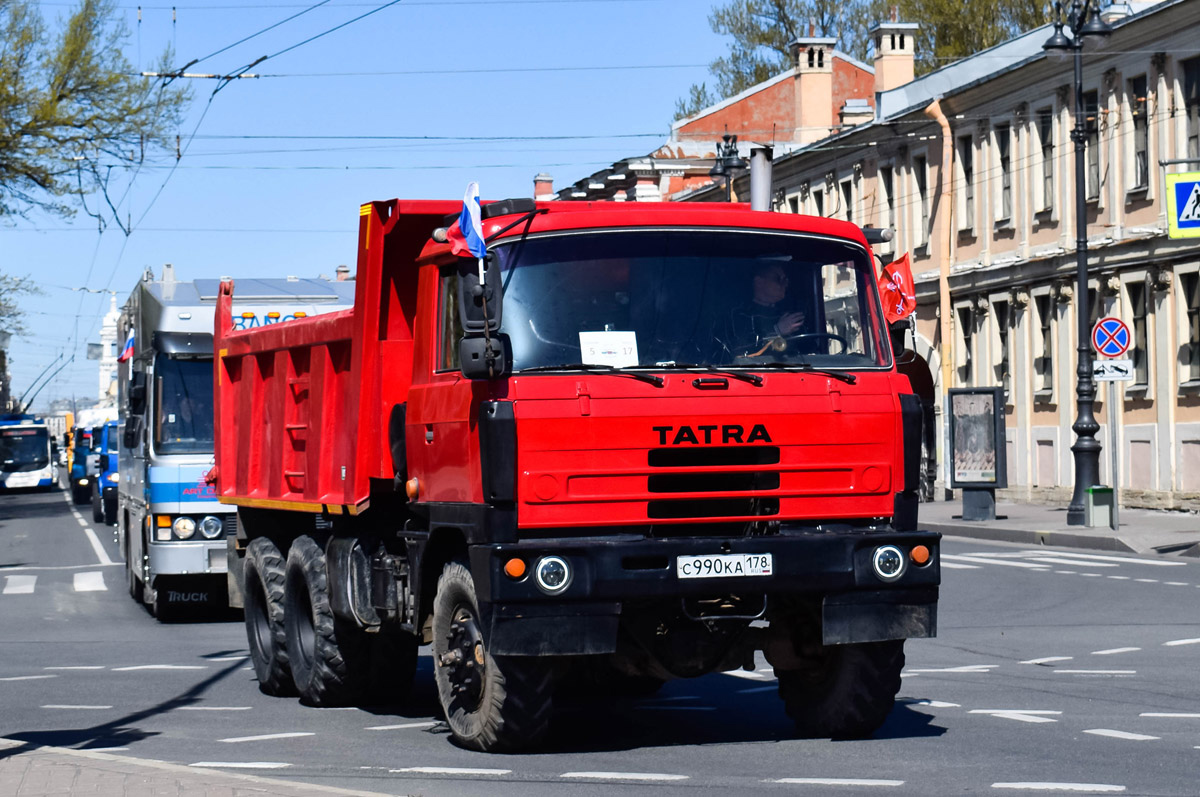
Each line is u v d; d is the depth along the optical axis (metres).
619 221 9.59
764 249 9.77
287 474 13.29
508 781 8.92
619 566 9.02
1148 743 10.00
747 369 9.50
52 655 16.97
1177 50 35.19
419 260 10.54
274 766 9.66
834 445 9.57
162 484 20.06
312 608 12.46
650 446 9.25
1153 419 36.28
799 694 10.42
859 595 9.44
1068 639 16.17
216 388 15.71
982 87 44.22
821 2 66.38
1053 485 41.12
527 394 9.16
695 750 9.94
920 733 10.48
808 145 55.50
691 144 66.62
